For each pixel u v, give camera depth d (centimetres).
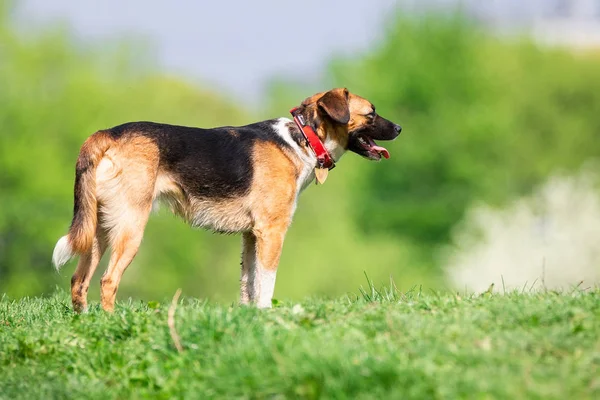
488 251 3444
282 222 817
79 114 3316
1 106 3250
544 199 3541
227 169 799
